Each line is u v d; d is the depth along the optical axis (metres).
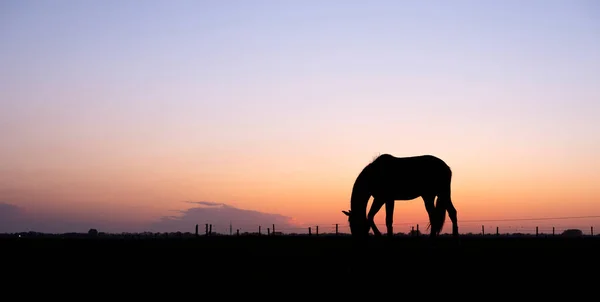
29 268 19.11
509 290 13.41
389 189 20.28
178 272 17.56
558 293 12.99
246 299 12.68
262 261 20.53
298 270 17.38
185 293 13.55
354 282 14.71
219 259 21.80
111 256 24.05
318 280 15.16
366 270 16.75
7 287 14.71
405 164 20.75
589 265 17.78
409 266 17.39
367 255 18.98
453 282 14.58
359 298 12.70
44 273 17.61
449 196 21.41
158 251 27.14
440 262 18.36
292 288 13.98
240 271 17.52
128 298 13.00
